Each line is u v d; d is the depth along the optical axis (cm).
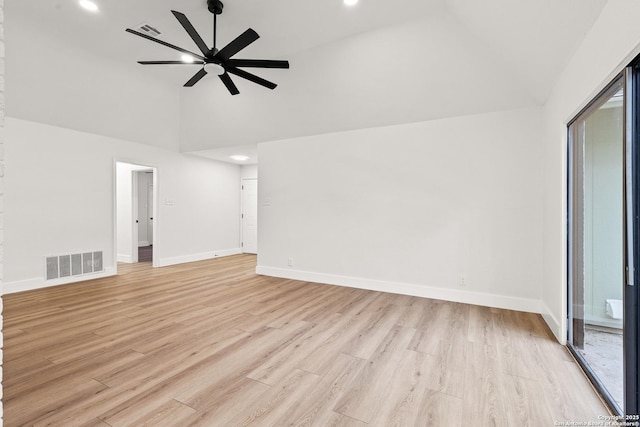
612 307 209
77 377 197
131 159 522
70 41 401
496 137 346
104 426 153
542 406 172
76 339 255
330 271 450
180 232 614
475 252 358
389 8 330
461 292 365
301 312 327
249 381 195
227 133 536
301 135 469
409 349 241
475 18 291
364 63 384
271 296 386
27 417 159
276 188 494
